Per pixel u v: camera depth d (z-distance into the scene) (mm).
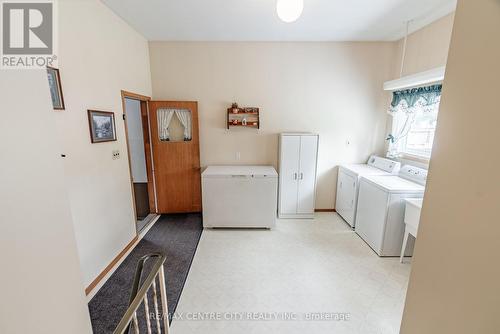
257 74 3668
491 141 656
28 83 842
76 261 1078
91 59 2195
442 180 838
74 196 1967
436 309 882
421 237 951
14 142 789
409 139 3334
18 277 806
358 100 3754
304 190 3750
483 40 676
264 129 3854
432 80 2443
